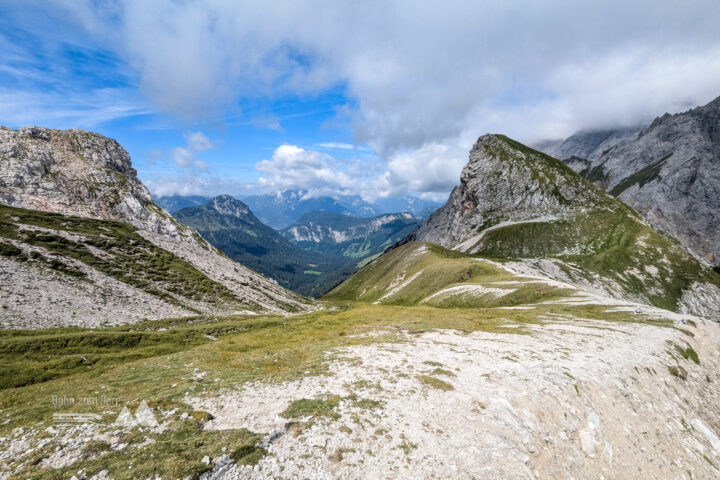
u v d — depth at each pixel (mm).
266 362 28703
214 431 15320
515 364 26875
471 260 159375
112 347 39219
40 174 107875
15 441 14281
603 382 25172
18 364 29031
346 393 20406
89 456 12898
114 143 153750
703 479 21188
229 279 109125
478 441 16062
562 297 80375
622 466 18797
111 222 104875
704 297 149500
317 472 12844
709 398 33250
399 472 13492
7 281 48344
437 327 46312
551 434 18250
